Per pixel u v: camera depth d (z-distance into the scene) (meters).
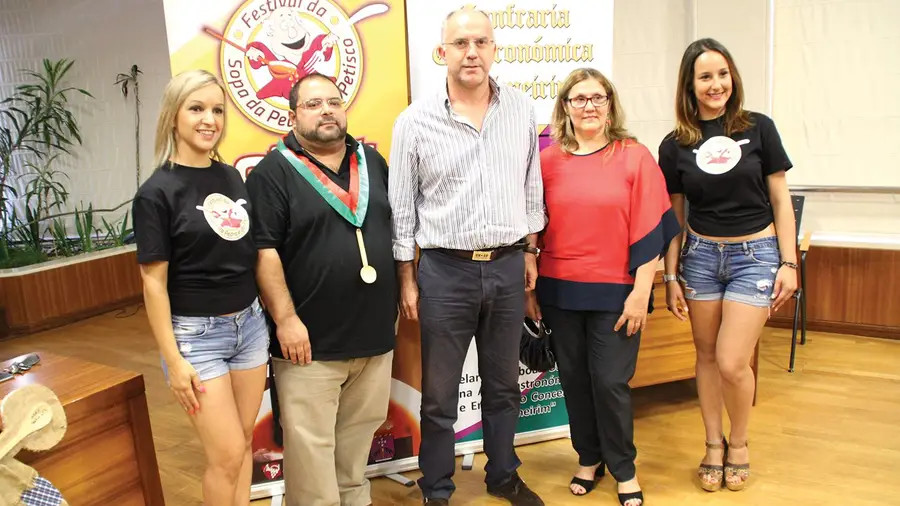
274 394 2.03
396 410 2.47
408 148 1.95
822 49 3.73
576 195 2.01
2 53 5.58
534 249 2.11
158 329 1.55
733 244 2.08
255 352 1.75
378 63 2.26
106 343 4.34
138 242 1.52
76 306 4.89
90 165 5.66
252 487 2.36
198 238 1.56
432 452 2.12
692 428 2.79
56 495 1.38
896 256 3.63
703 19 3.84
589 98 1.95
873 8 3.58
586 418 2.23
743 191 2.03
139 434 1.68
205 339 1.62
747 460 2.27
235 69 2.14
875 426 2.71
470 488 2.36
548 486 2.35
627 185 1.98
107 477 1.61
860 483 2.28
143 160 5.59
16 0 5.45
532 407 2.67
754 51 3.81
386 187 2.01
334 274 1.81
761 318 2.08
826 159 3.84
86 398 1.53
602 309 2.02
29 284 4.57
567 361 2.17
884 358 3.45
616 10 3.90
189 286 1.59
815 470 2.38
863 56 3.65
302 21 2.17
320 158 1.88
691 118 2.09
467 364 2.52
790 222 2.04
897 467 2.38
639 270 1.99
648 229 1.97
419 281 2.02
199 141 1.55
